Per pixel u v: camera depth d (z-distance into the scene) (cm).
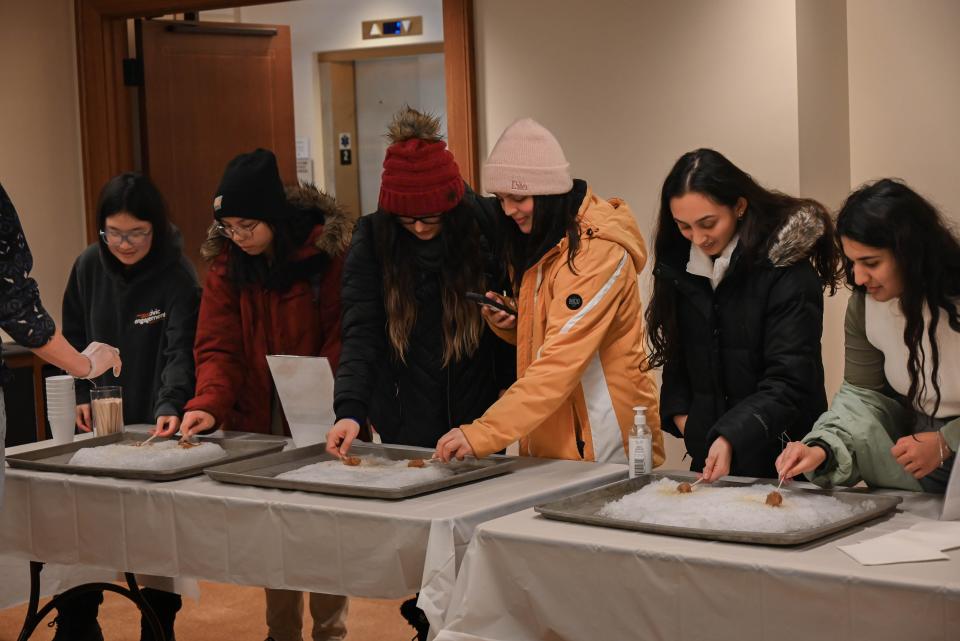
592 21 406
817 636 167
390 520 212
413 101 711
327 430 276
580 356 245
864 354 224
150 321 328
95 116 496
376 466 252
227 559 233
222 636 368
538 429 270
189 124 522
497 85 423
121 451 273
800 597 168
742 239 232
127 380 335
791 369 228
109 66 499
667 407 255
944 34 400
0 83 501
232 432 308
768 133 382
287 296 300
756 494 207
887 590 161
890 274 204
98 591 323
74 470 260
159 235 323
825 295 394
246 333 305
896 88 409
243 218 288
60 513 257
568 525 199
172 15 540
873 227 201
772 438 224
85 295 343
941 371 209
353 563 217
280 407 312
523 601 195
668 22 395
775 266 230
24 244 233
